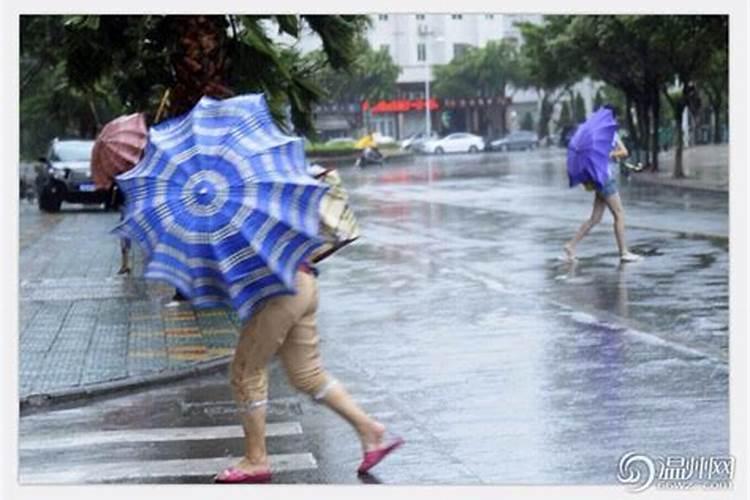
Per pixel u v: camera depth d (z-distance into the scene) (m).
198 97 19.23
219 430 11.27
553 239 27.33
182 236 9.20
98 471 9.94
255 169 9.23
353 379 13.32
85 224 36.28
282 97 21.06
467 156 84.38
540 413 11.52
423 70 102.19
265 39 20.23
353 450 10.41
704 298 18.12
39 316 18.08
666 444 10.35
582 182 22.83
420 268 23.22
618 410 11.55
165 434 11.16
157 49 20.64
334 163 76.88
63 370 13.80
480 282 20.95
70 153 42.66
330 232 9.57
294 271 9.16
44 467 10.09
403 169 68.25
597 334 15.58
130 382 13.15
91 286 21.67
